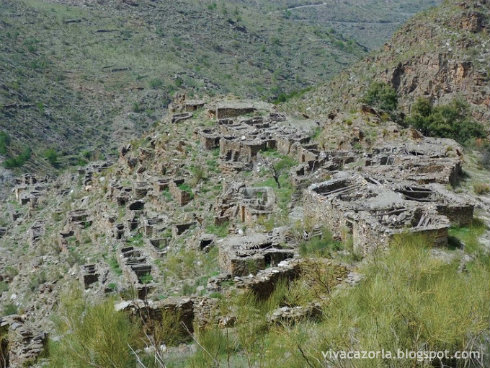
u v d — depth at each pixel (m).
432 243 22.53
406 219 25.31
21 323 21.31
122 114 174.88
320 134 51.41
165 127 62.53
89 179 72.56
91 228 52.94
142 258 38.56
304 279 19.27
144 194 50.59
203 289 26.22
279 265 20.88
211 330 13.21
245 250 26.31
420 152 43.34
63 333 13.41
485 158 46.22
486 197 34.41
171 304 17.64
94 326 11.88
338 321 11.77
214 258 31.92
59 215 64.62
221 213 39.31
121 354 11.60
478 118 109.88
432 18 129.12
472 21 122.81
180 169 50.28
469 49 119.56
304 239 27.62
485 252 21.06
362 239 24.53
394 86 121.88
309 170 41.34
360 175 33.28
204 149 52.00
